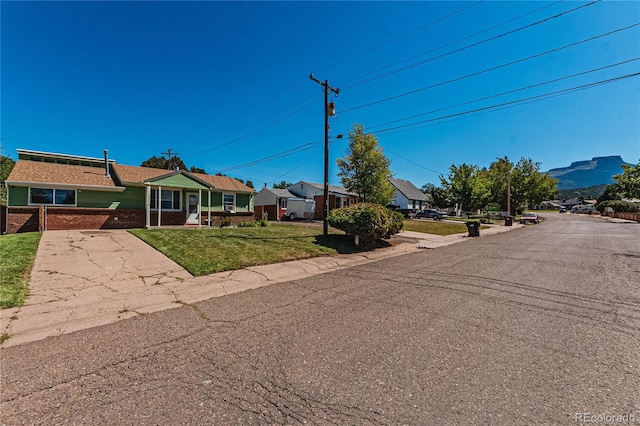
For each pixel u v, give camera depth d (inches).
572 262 332.2
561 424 80.3
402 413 85.2
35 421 82.7
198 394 95.0
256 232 505.0
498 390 96.0
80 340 136.9
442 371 107.8
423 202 2028.8
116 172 657.0
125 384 100.8
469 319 160.2
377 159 1069.8
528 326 150.4
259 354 121.7
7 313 166.2
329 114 507.5
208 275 261.1
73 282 225.6
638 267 301.3
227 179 890.7
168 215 700.7
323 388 97.9
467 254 410.9
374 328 148.6
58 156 701.9
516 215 1859.0
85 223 591.2
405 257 393.4
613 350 124.1
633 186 997.2
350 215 435.8
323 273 289.3
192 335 141.9
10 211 522.3
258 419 83.4
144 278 245.1
